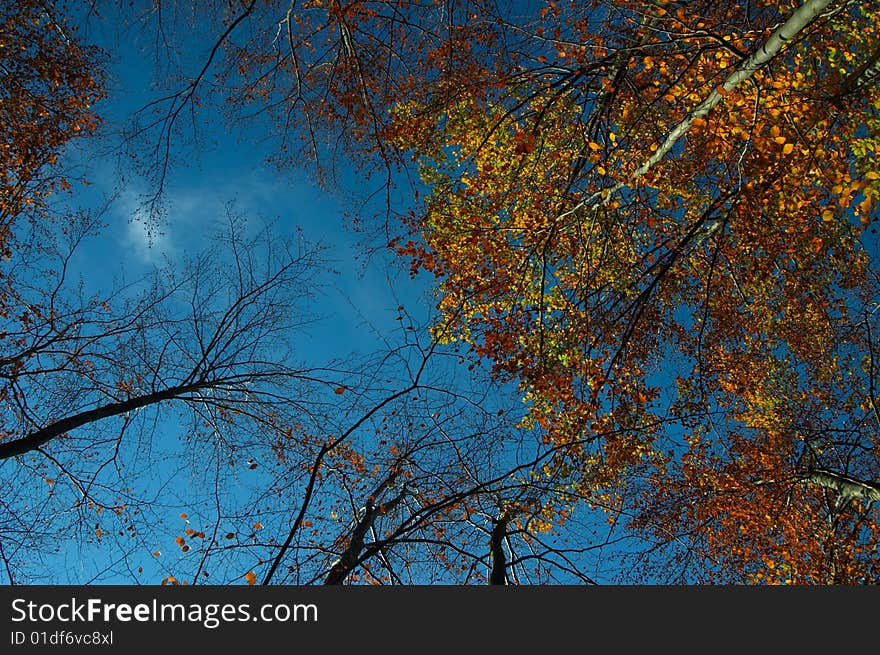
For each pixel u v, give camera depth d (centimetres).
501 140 1110
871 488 855
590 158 820
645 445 856
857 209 569
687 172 980
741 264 980
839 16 745
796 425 1116
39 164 1108
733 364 1045
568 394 802
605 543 661
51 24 1081
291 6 947
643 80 915
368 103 979
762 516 1013
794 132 706
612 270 1023
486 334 853
